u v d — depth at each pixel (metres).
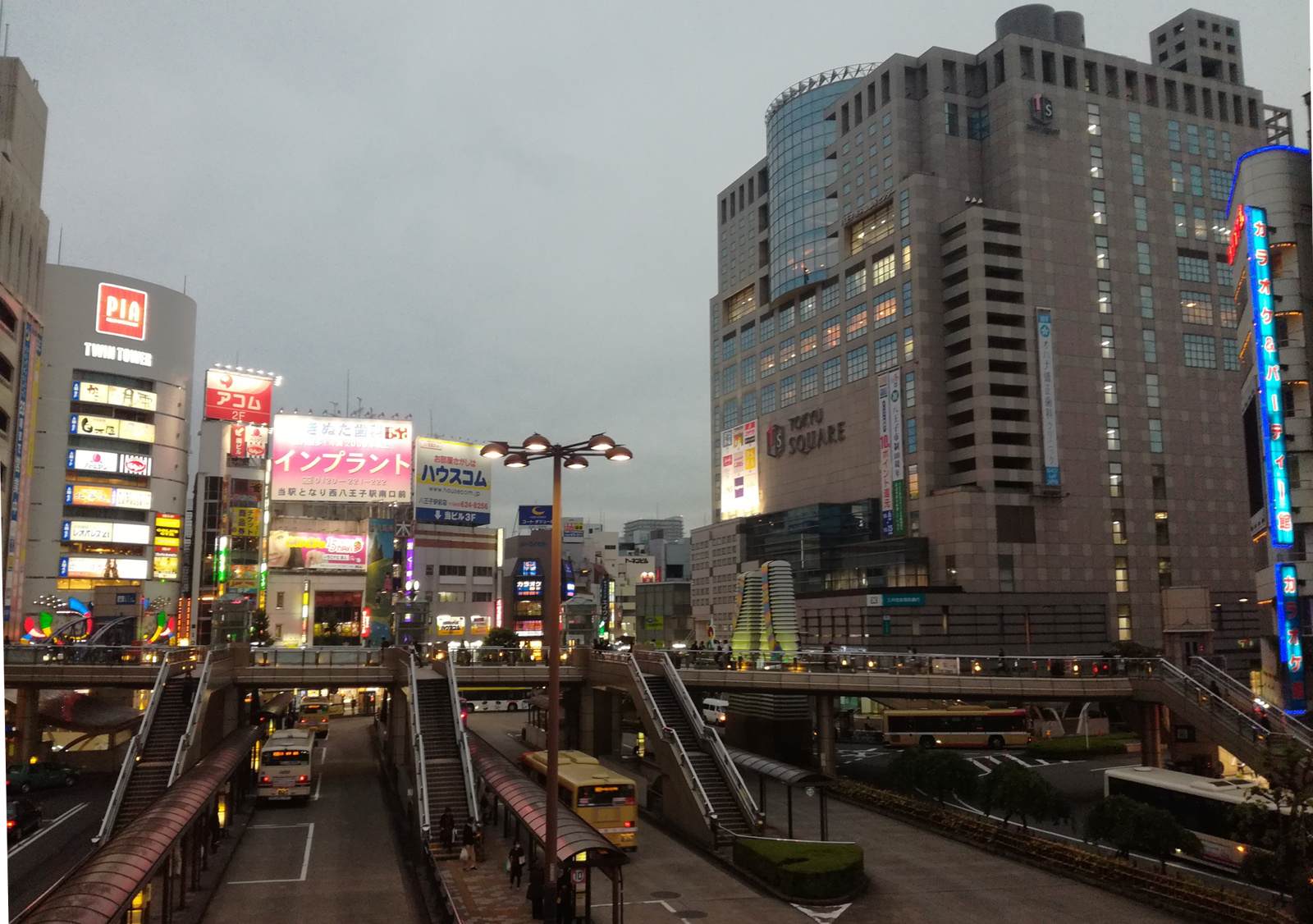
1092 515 115.12
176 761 42.00
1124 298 122.12
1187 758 56.66
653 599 182.88
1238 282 63.81
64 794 51.94
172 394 126.06
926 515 114.62
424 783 41.94
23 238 76.31
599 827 40.03
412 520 136.38
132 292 122.25
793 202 144.62
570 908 27.78
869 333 127.62
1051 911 31.88
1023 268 117.50
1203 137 131.50
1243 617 120.81
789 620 68.00
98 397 117.88
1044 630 109.94
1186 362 124.12
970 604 107.44
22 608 75.75
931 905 32.56
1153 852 34.34
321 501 132.12
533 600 149.62
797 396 143.12
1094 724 83.69
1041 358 114.69
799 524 132.75
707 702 88.88
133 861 23.81
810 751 63.56
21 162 76.25
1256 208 57.75
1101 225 122.75
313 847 40.41
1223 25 145.00
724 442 160.62
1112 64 128.00
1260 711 50.06
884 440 122.19
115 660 53.66
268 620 126.19
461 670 59.53
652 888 34.88
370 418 136.62
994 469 111.25
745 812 42.38
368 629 130.00
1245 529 123.12
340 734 86.56
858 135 134.00
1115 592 114.50
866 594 112.31
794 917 31.36
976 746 76.19
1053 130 122.50
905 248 122.19
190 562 138.88
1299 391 55.88
